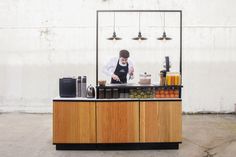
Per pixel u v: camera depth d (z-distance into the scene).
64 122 5.05
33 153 5.01
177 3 8.52
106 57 8.54
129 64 5.59
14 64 8.58
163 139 5.11
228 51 8.56
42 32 8.55
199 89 8.61
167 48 8.55
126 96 5.17
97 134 5.07
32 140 5.82
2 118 7.97
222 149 5.25
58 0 8.50
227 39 8.55
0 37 8.55
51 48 8.55
